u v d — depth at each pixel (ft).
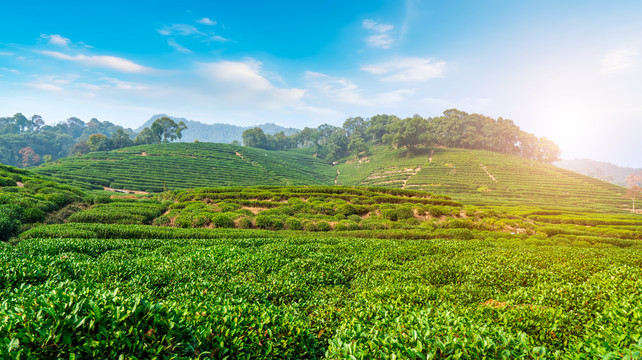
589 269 51.06
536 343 23.26
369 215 133.80
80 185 233.14
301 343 22.88
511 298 35.70
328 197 148.87
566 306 31.27
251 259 52.44
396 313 28.09
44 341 15.26
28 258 39.37
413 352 18.60
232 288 37.73
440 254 64.39
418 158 503.61
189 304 25.94
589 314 28.91
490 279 45.14
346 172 524.52
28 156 504.43
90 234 76.28
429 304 31.45
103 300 18.47
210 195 142.72
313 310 34.14
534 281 43.52
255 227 110.32
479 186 377.30
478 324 23.40
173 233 84.33
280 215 122.01
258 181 360.07
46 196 111.65
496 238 106.93
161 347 17.46
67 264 41.39
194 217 108.37
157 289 38.34
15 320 15.70
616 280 39.04
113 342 16.35
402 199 151.33
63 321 16.17
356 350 20.07
